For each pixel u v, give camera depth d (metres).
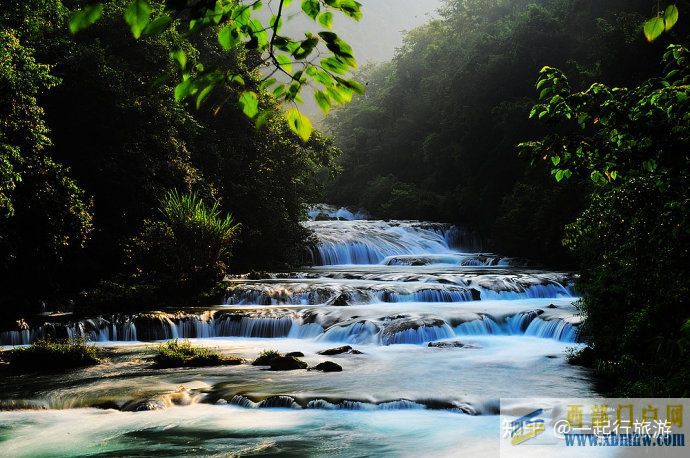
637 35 30.30
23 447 7.87
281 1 2.41
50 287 19.77
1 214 17.05
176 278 19.22
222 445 7.90
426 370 11.60
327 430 8.45
